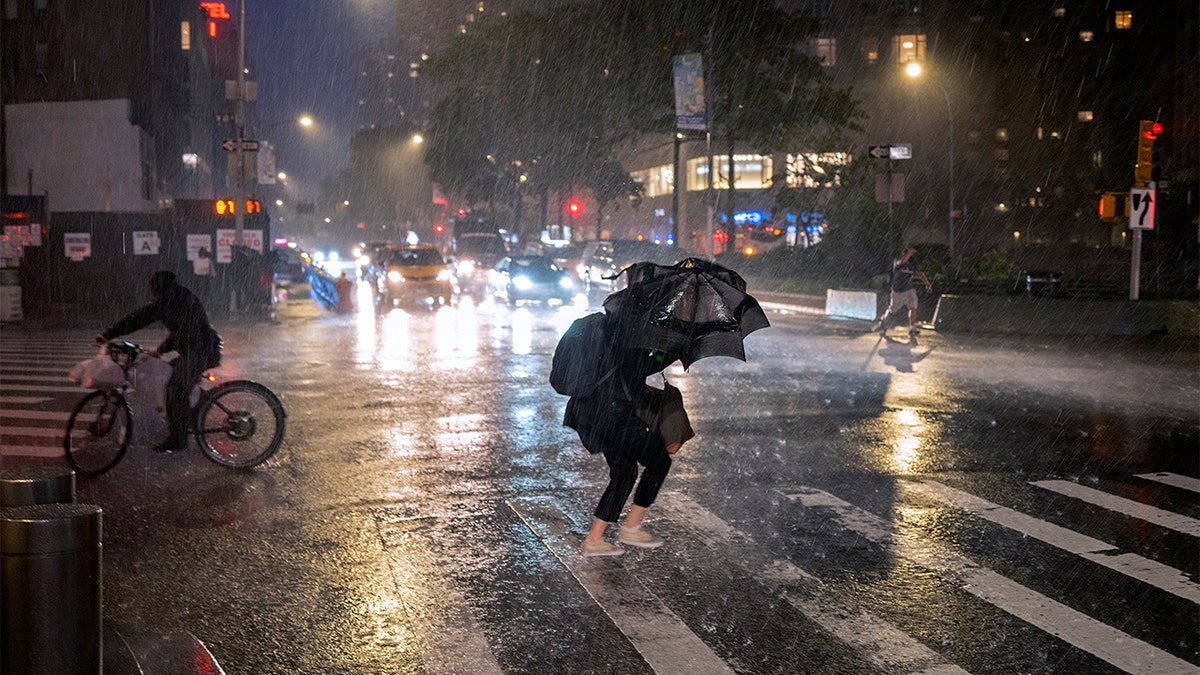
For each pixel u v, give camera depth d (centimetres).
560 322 2542
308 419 1147
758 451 985
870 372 1576
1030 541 690
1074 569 631
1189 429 1102
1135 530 718
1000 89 6650
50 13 4859
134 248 3091
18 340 2125
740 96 4541
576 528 719
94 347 1972
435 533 707
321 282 3419
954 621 542
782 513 761
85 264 3117
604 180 5522
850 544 682
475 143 6322
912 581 607
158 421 1077
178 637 505
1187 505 790
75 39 4878
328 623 538
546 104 5231
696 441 1032
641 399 629
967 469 911
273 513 758
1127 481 868
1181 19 5884
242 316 2753
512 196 6669
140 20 4956
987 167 6656
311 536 699
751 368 1622
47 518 349
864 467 918
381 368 1603
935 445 1015
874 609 559
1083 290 3422
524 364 1656
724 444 1018
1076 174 6625
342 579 609
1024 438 1052
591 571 623
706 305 603
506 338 2111
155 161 5281
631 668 479
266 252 2978
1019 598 578
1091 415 1189
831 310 2838
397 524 729
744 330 623
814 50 6725
